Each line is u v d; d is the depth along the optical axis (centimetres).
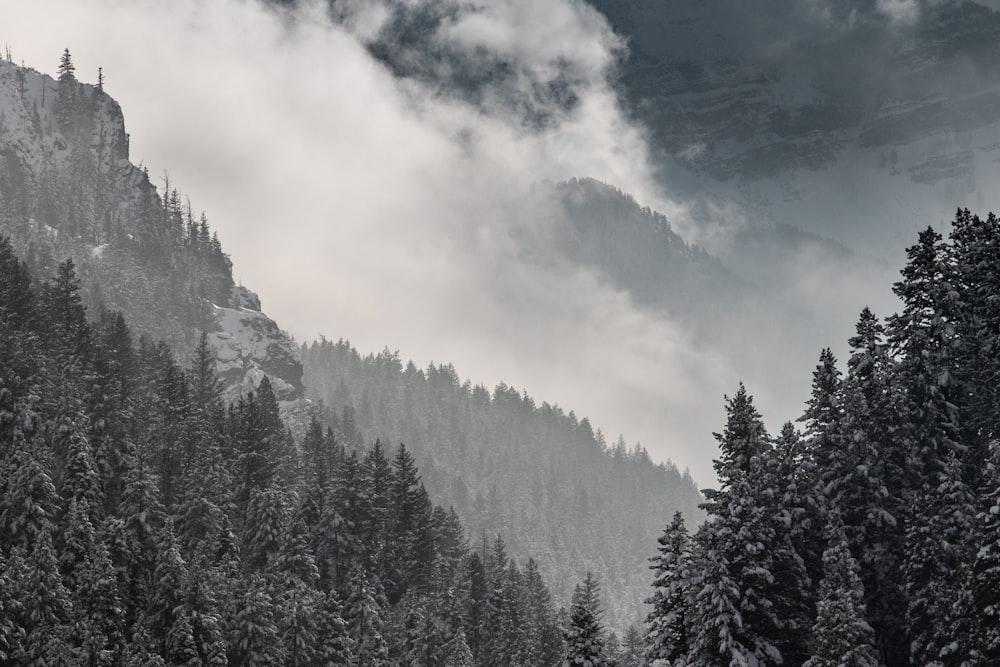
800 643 5438
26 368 10088
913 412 5944
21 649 7338
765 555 5262
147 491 9394
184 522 10069
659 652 5469
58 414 9744
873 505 5659
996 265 6078
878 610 5609
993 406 6003
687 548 5650
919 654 5250
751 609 5106
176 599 8406
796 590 5403
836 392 6081
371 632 9744
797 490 5659
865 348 6197
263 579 8869
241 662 8494
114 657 7788
